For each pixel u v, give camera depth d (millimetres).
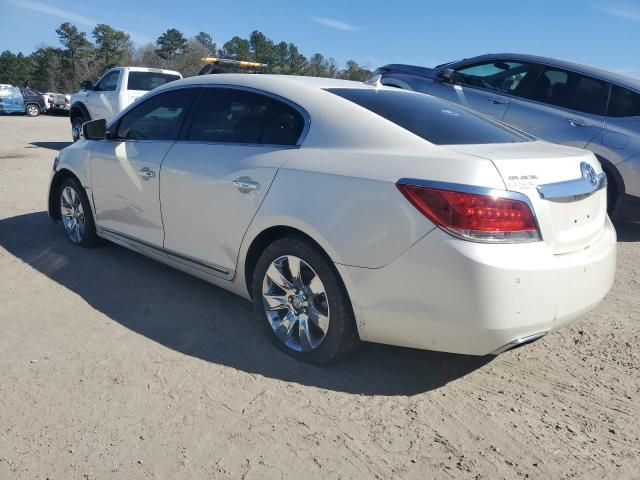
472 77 7770
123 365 3254
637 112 6410
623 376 3383
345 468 2498
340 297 3082
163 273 4730
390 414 2906
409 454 2607
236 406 2910
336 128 3289
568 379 3330
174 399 2947
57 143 14422
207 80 4145
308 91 3568
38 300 4109
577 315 3002
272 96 3670
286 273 3381
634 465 2590
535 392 3176
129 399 2926
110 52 95000
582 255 3020
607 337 3904
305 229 3125
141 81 12422
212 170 3711
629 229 7254
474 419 2896
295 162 3291
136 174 4336
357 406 2961
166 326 3779
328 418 2848
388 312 2906
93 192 4906
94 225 5102
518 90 7258
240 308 4105
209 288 4445
